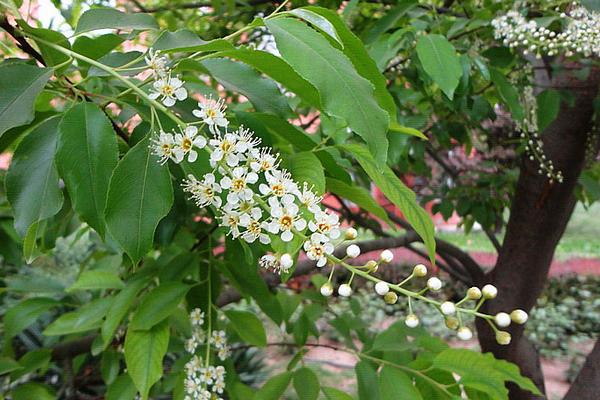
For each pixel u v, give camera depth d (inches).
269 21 7.9
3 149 9.8
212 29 26.3
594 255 90.1
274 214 8.2
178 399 13.2
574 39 15.5
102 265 19.6
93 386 25.6
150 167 8.2
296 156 10.0
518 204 23.1
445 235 96.3
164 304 11.9
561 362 52.7
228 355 13.9
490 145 26.5
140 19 9.6
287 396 28.6
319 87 7.2
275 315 14.0
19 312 17.0
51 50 9.5
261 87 10.5
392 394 11.7
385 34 16.9
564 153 21.0
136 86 8.7
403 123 17.5
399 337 14.2
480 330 25.5
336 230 8.4
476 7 18.4
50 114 9.9
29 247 8.6
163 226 11.9
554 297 67.8
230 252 13.5
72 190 8.0
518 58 19.0
